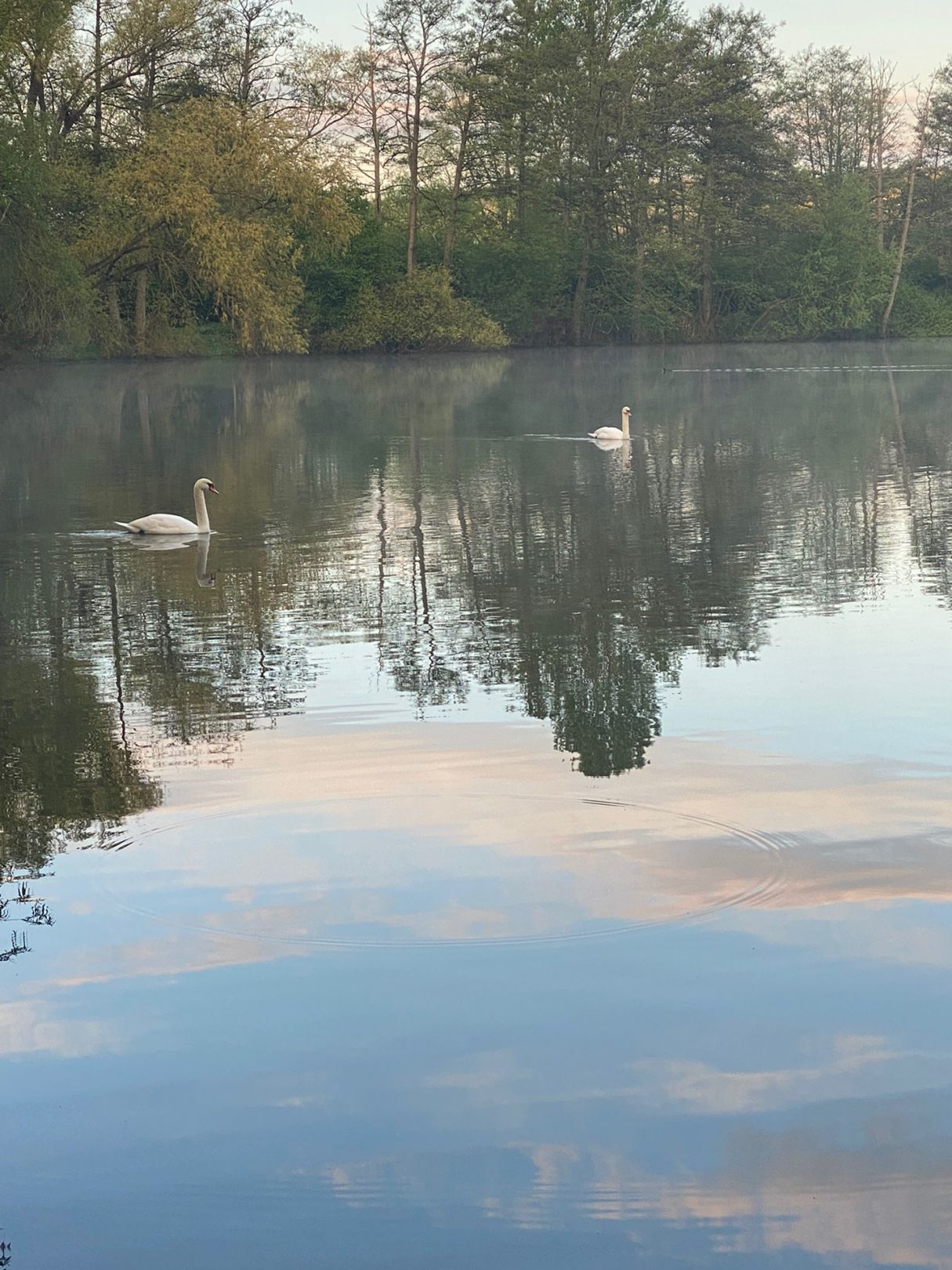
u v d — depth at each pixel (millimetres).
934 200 106125
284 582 16500
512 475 27688
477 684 11234
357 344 81188
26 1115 4898
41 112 56312
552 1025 5359
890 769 8547
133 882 6891
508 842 7289
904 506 22500
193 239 57875
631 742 9312
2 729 10133
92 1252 4195
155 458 31797
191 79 66562
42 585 16547
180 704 10789
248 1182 4500
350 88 77250
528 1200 4324
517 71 78375
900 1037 5211
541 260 88875
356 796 8195
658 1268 4059
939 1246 4113
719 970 5766
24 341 56969
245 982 5777
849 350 88062
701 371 67438
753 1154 4531
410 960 5910
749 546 18656
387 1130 4754
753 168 88250
